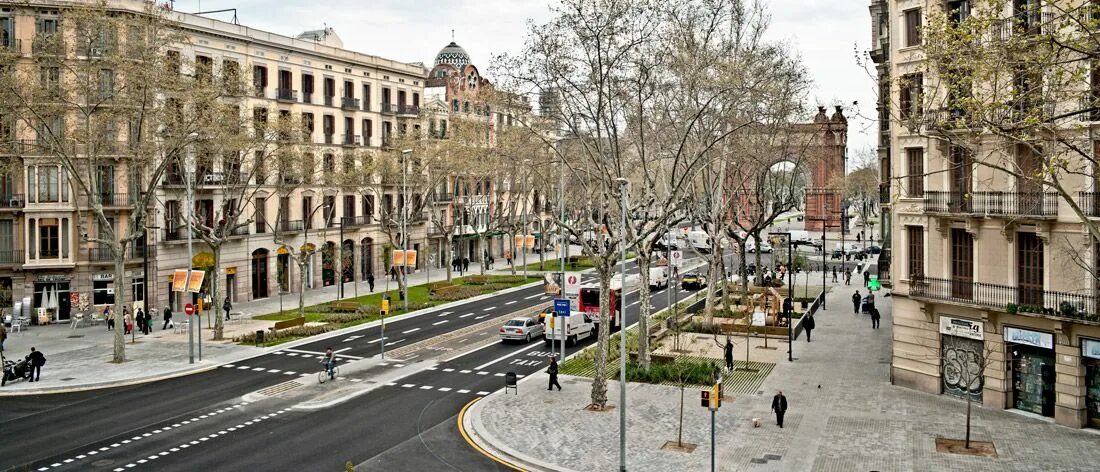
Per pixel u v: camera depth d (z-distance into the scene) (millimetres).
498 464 24672
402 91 83312
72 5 43469
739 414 30203
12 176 51281
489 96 59750
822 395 33156
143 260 53812
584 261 99000
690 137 48156
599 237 33344
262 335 45062
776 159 60562
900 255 34312
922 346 33562
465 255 98812
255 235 65938
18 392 33781
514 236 91500
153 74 39562
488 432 27859
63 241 53312
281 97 67438
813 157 76625
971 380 27531
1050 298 28234
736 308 57875
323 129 72625
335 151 72875
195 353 42469
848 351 43844
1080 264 24562
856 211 192750
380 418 29984
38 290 53562
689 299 65875
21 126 48000
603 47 34000
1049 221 27906
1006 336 29797
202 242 60781
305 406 31750
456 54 111188
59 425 28781
